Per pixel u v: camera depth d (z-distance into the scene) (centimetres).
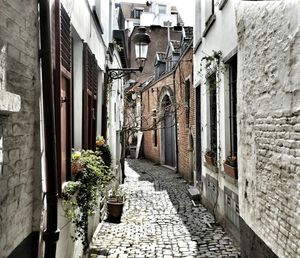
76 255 486
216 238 682
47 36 305
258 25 446
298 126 335
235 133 699
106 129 879
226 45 688
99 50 787
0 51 226
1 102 208
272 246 409
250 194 502
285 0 356
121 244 648
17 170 261
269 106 414
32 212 300
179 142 1639
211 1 873
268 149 422
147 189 1277
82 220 474
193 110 1234
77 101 559
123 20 1675
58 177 352
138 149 2806
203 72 962
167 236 699
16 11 257
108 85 960
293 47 339
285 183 369
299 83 328
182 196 1134
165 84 1902
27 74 282
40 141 309
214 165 812
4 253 236
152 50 3319
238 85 561
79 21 527
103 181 550
